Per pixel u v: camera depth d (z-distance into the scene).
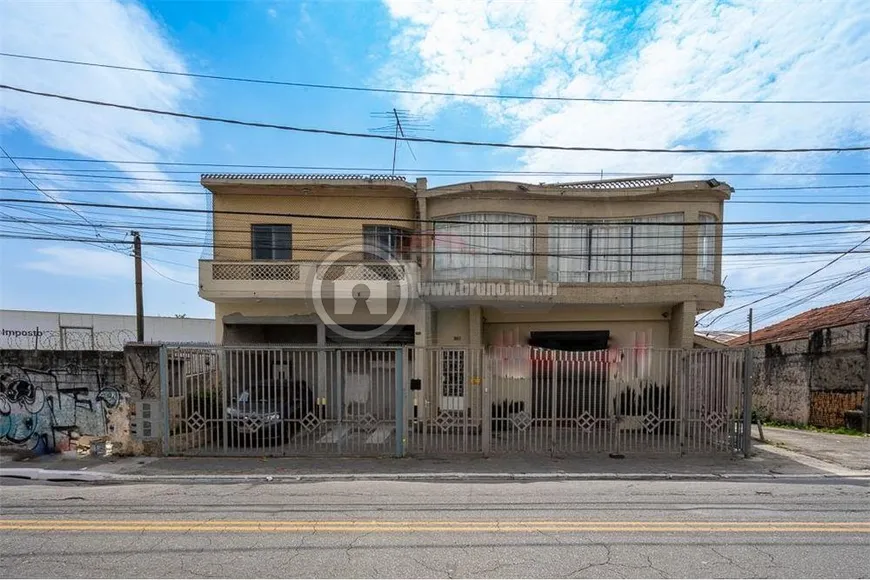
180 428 8.50
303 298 12.94
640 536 4.53
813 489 6.48
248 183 13.08
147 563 3.93
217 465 7.80
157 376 8.45
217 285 12.76
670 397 8.66
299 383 8.69
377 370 8.66
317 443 8.56
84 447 8.43
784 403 16.02
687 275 12.35
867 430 12.59
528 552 4.14
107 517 5.13
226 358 8.65
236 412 8.48
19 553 4.14
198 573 3.75
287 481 6.95
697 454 8.54
